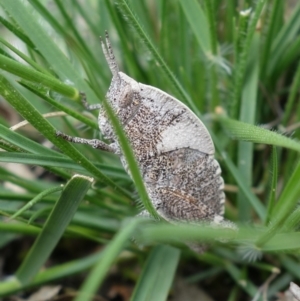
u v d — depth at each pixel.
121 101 0.11
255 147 0.13
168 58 0.13
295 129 0.13
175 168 0.11
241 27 0.12
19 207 0.12
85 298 0.07
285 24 0.13
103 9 0.14
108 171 0.11
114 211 0.12
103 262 0.08
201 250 0.11
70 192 0.10
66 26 0.13
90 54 0.13
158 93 0.11
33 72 0.10
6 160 0.10
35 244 0.11
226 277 0.13
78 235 0.12
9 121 0.15
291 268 0.12
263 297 0.12
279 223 0.10
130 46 0.13
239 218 0.12
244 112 0.12
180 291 0.13
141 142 0.11
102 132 0.11
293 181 0.10
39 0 0.12
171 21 0.14
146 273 0.11
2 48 0.11
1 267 0.13
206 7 0.12
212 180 0.11
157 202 0.11
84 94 0.11
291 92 0.12
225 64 0.13
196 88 0.13
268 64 0.13
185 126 0.11
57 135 0.10
